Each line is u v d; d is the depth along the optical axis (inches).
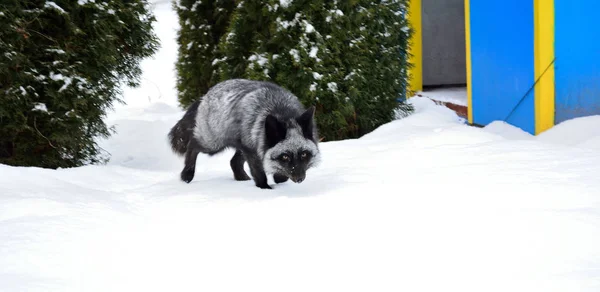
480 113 355.6
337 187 199.3
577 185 176.7
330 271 125.0
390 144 287.1
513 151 240.8
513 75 323.0
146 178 257.1
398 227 149.9
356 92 340.2
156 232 153.7
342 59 347.9
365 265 127.4
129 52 331.6
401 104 380.8
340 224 154.9
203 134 235.3
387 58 363.6
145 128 411.8
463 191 179.6
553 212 150.8
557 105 307.0
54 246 138.3
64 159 306.2
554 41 301.1
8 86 277.9
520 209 157.0
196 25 478.0
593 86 310.7
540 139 295.0
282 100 223.3
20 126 278.1
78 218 161.0
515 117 326.0
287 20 341.7
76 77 289.7
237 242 145.1
